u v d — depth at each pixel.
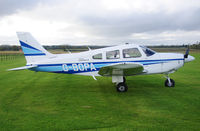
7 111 4.54
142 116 4.05
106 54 6.85
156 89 6.78
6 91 6.82
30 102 5.32
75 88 7.26
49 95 6.16
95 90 6.84
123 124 3.62
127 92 6.39
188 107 4.66
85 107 4.77
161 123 3.66
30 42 7.31
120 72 6.29
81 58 6.94
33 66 7.02
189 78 9.22
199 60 21.25
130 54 6.85
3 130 3.44
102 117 4.02
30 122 3.80
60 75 11.16
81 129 3.43
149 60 6.88
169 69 7.00
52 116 4.14
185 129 3.37
